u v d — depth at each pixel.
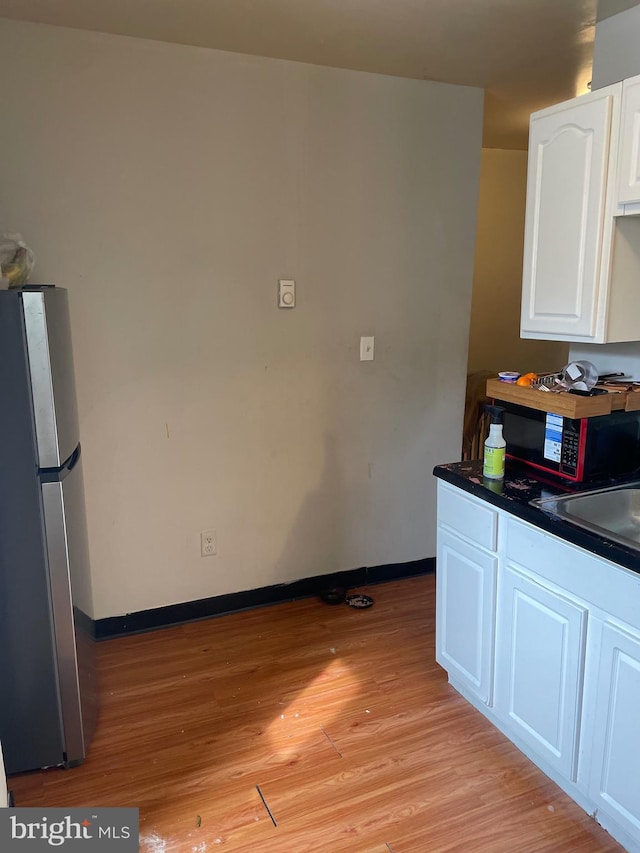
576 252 2.01
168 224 2.44
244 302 2.62
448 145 2.88
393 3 2.00
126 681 2.38
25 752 1.88
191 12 2.06
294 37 2.28
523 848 1.65
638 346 2.17
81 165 2.29
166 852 1.63
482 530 1.97
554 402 1.98
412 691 2.31
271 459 2.81
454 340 3.11
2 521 1.71
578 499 1.85
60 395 1.75
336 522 3.03
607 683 1.58
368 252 2.82
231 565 2.83
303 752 2.00
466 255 3.04
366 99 2.68
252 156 2.52
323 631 2.73
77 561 1.90
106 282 2.39
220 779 1.89
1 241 2.00
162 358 2.53
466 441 3.60
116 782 1.88
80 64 2.22
